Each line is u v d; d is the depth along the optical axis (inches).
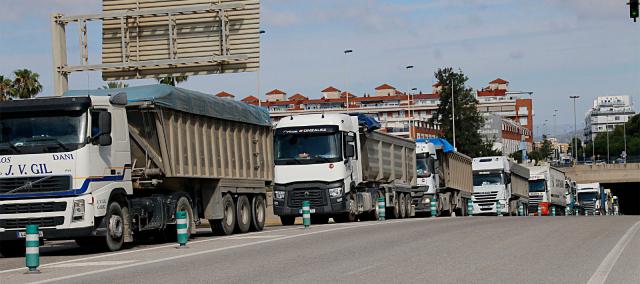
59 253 1321.4
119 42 2100.1
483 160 3560.5
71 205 1186.0
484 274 831.7
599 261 954.1
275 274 861.8
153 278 855.1
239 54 2038.6
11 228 1194.0
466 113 7308.1
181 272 907.4
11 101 1219.9
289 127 2074.3
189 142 1475.1
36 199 1192.8
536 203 4320.9
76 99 1216.2
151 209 1359.5
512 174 3754.9
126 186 1290.6
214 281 812.0
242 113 1721.2
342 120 2078.0
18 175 1197.1
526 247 1141.7
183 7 2043.6
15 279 898.7
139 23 2100.1
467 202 3474.4
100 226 1225.4
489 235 1371.8
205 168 1533.0
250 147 1771.7
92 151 1213.1
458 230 1507.1
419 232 1472.7
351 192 2116.1
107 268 982.4
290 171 2050.9
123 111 1309.1
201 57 2049.7
